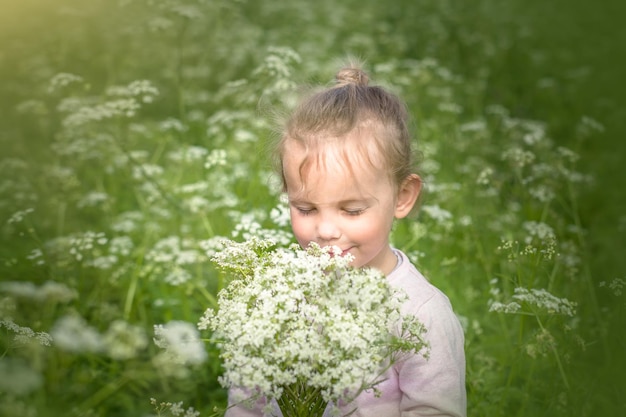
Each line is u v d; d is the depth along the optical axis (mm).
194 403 3711
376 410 2420
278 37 10070
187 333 2633
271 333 1927
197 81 8695
